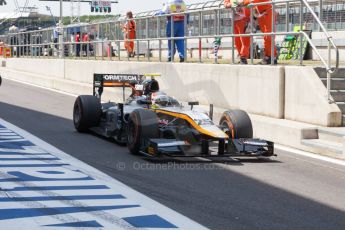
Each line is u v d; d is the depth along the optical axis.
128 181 11.69
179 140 14.02
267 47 21.00
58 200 10.09
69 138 17.42
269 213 9.47
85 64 35.28
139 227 8.53
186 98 24.25
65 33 42.22
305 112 17.36
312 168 13.45
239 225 8.75
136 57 32.53
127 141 14.96
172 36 26.11
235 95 20.66
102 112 18.33
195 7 34.88
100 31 35.59
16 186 11.12
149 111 14.41
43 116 22.89
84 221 8.82
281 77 18.28
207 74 22.48
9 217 8.99
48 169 12.81
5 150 15.20
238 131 14.49
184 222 8.82
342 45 27.05
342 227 8.76
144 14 41.12
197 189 11.07
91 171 12.63
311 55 26.88
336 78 18.19
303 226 8.77
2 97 30.80
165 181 11.73
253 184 11.63
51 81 38.31
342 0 27.25
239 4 21.55
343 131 15.69
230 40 30.86
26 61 48.78
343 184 11.80
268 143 13.98
